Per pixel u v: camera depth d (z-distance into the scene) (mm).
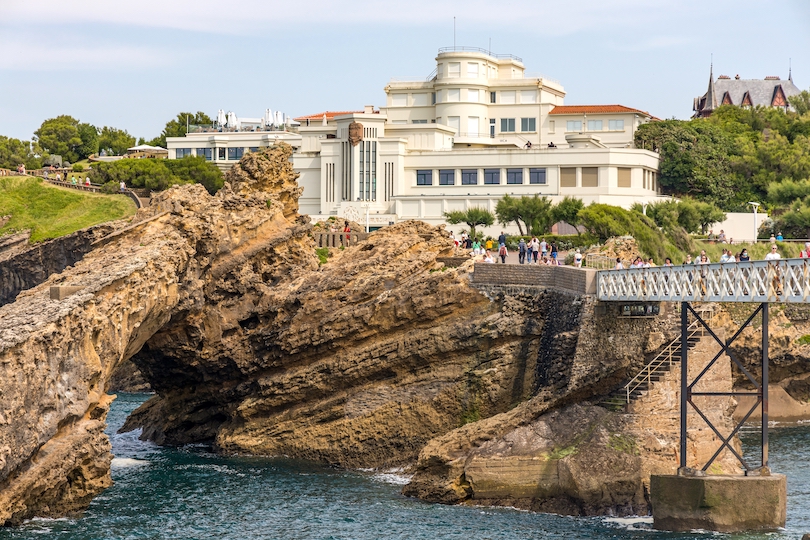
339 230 94125
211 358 66438
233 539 47281
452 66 140250
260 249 68688
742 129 146375
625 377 54656
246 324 67500
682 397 48000
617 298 52625
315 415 63406
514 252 95438
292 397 64062
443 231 70625
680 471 47875
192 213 67375
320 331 63375
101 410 51594
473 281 62250
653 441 52312
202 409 69312
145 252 59875
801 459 63031
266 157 73000
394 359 61625
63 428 48594
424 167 126750
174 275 61188
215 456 64688
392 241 68625
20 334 45844
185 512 51344
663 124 134000
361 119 127500
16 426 44531
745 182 131000
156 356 67312
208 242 66562
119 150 194375
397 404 61125
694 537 46312
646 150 122812
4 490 45156
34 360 46094
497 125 141625
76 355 49531
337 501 53438
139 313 56438
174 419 69500
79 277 55781
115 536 47094
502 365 59312
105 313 52500
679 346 54562
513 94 141375
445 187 125562
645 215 109000
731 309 77062
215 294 66938
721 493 46688
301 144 138000
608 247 83125
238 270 67375
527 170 122938
